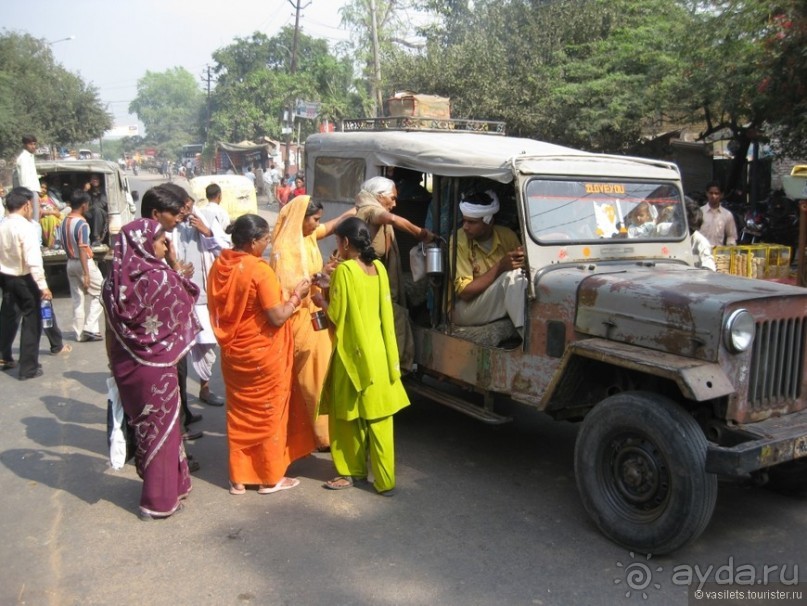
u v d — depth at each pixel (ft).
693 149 51.96
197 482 15.17
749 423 11.71
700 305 11.29
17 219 22.16
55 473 15.58
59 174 45.80
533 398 13.89
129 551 12.16
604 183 15.23
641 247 15.53
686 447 10.89
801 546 12.29
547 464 16.01
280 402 14.17
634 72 44.37
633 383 12.91
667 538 11.28
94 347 27.12
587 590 10.91
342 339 13.76
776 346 11.91
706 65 36.78
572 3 52.08
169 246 14.44
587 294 12.84
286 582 11.13
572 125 46.60
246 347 13.73
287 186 68.74
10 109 107.55
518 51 51.93
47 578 11.29
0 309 23.40
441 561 11.76
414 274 16.61
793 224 39.83
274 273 13.98
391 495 14.38
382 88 60.64
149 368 12.87
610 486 12.32
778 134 39.04
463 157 14.99
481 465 15.93
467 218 15.35
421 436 17.72
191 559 11.87
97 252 36.86
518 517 13.37
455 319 16.19
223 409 20.03
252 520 13.33
